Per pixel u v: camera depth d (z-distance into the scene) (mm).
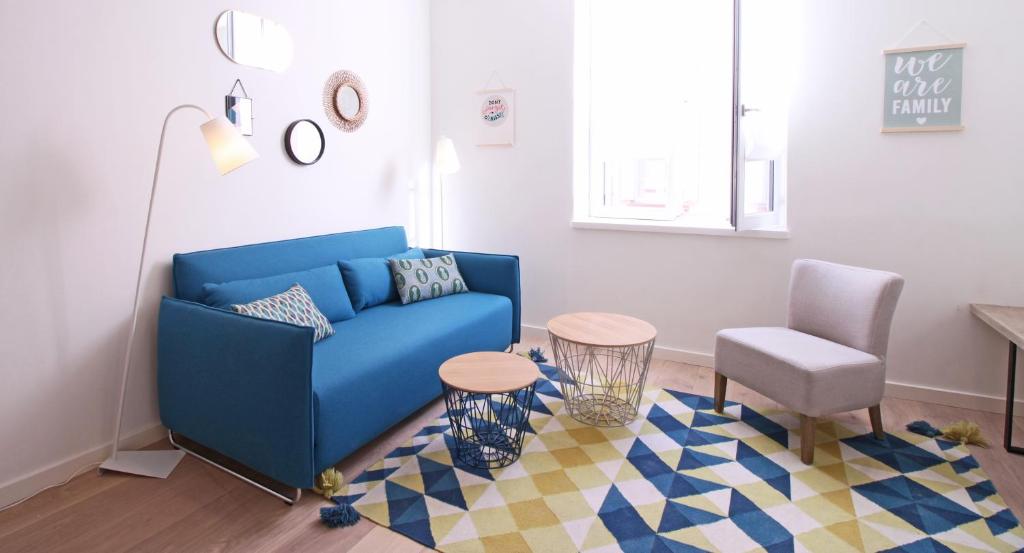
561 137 3727
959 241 2771
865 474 2188
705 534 1836
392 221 3832
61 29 2078
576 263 3781
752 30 3201
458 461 2281
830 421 2654
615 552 1752
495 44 3855
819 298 2658
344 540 1814
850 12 2854
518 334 3502
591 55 3859
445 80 4070
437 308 3109
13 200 1990
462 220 4145
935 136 2762
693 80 3645
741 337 2611
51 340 2123
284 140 3002
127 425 2383
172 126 2471
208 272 2500
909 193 2842
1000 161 2656
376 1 3562
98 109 2207
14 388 2027
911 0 2734
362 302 3039
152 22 2371
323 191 3270
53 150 2084
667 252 3486
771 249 3191
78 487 2113
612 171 3908
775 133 3275
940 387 2879
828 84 2936
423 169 4105
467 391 2070
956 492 2062
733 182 3160
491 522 1897
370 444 2436
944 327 2842
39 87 2031
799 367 2258
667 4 3656
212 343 2119
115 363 2328
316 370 2139
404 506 1983
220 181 2691
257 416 2012
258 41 2818
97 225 2234
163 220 2461
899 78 2791
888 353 2967
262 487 2090
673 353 3525
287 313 2398
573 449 2385
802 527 1868
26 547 1777
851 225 2982
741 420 2664
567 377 3139
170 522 1904
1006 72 2605
